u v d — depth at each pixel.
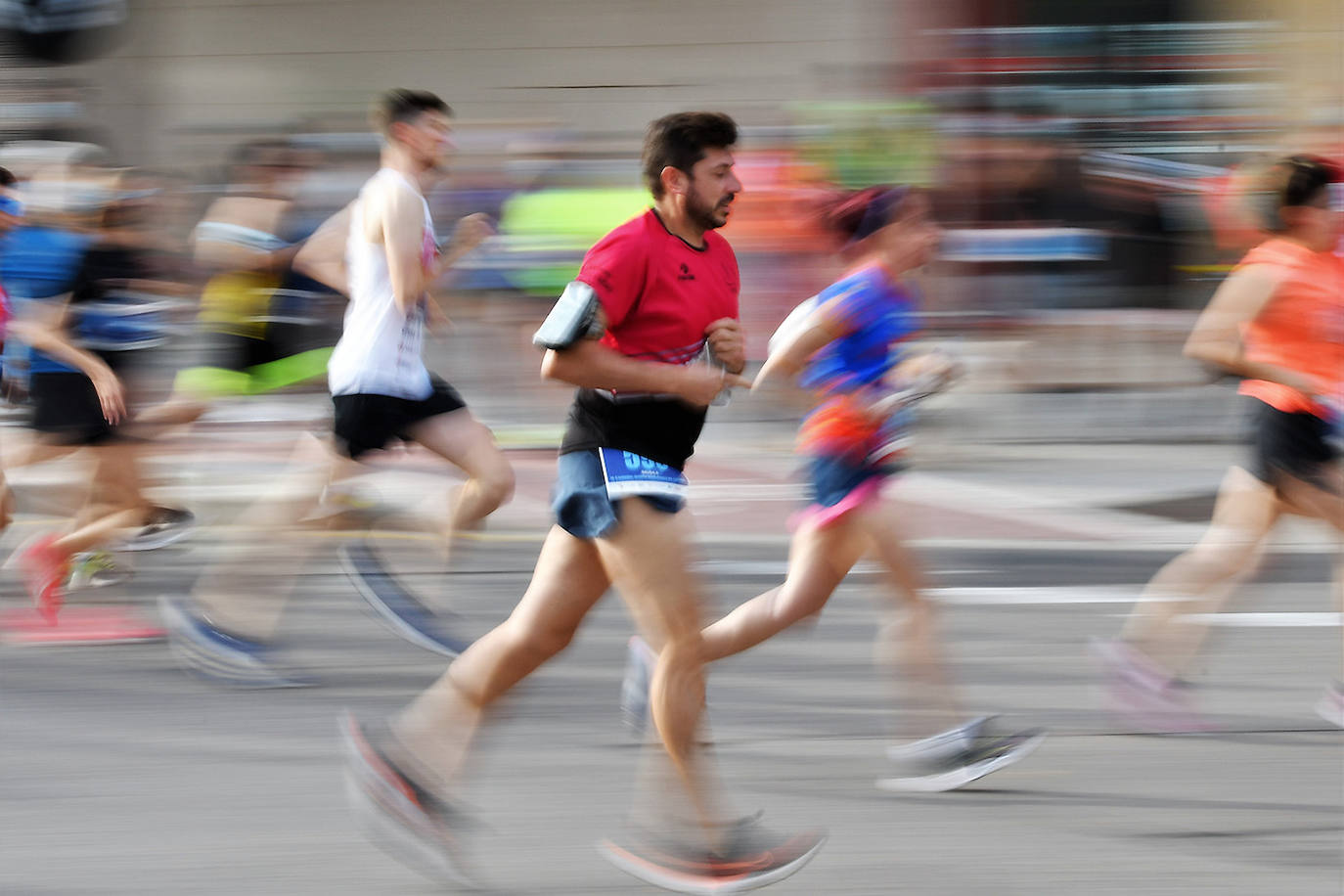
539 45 35.81
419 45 36.06
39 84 36.22
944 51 32.06
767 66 34.53
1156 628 12.44
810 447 10.55
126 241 15.62
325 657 14.20
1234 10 31.11
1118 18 31.31
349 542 14.31
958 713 11.15
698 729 9.04
